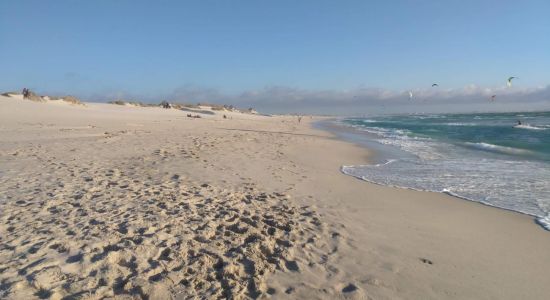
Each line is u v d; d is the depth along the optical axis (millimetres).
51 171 8781
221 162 11258
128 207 6078
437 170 12078
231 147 15453
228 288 3736
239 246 4762
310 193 8141
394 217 6660
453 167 12672
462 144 20938
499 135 26469
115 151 12422
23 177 8078
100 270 3869
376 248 5098
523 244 5488
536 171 11570
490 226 6340
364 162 14172
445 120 62719
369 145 21000
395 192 8797
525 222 6570
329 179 10031
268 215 6188
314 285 3961
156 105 78062
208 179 8695
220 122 42656
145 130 22828
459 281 4262
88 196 6660
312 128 42875
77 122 26125
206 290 3662
